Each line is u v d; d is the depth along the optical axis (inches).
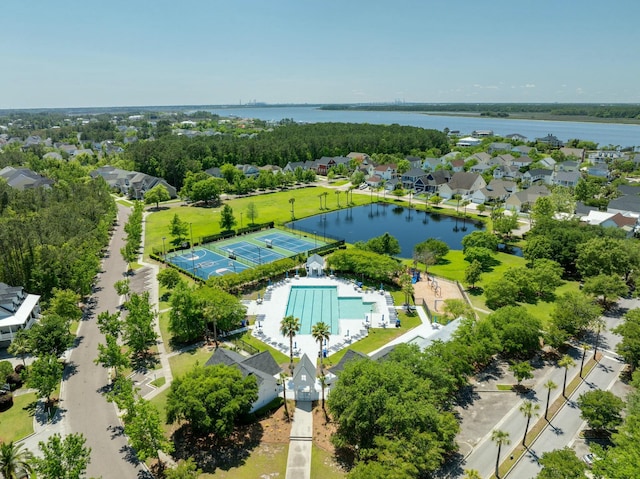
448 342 2132.1
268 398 2005.4
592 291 2856.8
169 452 1630.2
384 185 6919.3
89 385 2133.4
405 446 1459.2
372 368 1733.5
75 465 1376.7
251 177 7066.9
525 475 1585.9
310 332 2637.8
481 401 1993.1
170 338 2554.1
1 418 1892.2
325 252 3996.1
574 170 7165.4
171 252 4111.7
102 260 3907.5
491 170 7342.5
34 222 3540.8
